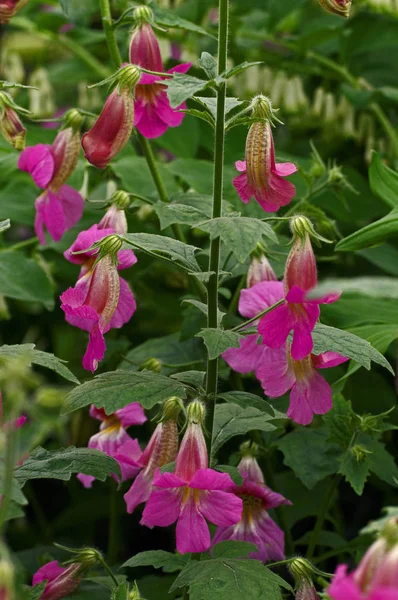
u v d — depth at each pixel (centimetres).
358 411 135
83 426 140
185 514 100
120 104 106
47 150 116
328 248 145
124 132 107
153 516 100
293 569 104
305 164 136
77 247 110
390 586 84
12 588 88
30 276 129
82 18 131
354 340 102
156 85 112
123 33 147
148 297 143
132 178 130
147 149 120
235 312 126
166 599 122
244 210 128
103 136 107
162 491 100
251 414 111
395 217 109
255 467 114
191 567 102
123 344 130
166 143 140
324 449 119
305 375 105
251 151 103
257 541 111
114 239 103
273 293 111
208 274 101
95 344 103
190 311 125
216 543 108
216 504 99
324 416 115
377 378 137
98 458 105
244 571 101
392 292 85
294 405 105
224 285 139
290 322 100
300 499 129
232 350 111
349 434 115
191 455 100
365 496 143
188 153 140
